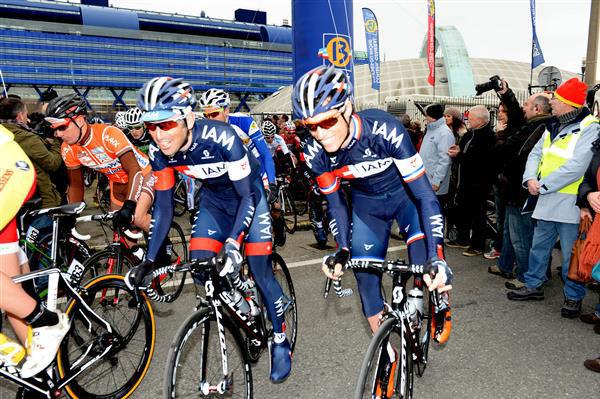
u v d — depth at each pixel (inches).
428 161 204.7
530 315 134.9
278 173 334.3
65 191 177.8
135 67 5388.8
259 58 5999.0
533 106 156.1
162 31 5570.9
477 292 154.5
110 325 91.7
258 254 96.4
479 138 191.9
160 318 137.9
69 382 85.5
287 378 103.0
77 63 5108.3
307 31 351.3
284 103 2192.4
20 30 4845.0
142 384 101.4
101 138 124.8
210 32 5792.3
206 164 87.7
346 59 359.9
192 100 79.4
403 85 2094.0
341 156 83.4
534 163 138.9
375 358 69.8
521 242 153.6
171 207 88.7
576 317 132.4
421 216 78.9
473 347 115.0
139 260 128.0
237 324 93.9
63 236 113.9
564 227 133.3
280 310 98.6
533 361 107.7
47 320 73.8
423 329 96.7
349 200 234.7
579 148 125.2
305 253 210.2
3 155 71.6
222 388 76.7
